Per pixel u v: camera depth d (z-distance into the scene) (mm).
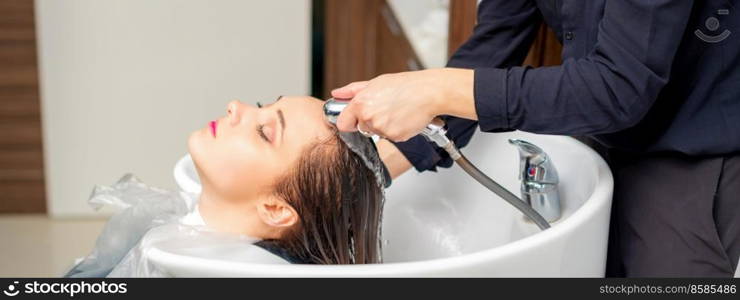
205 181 1052
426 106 930
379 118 921
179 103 2633
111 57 2559
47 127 2627
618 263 1126
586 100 916
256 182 1026
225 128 1044
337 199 1046
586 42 1060
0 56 2580
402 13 2328
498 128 958
